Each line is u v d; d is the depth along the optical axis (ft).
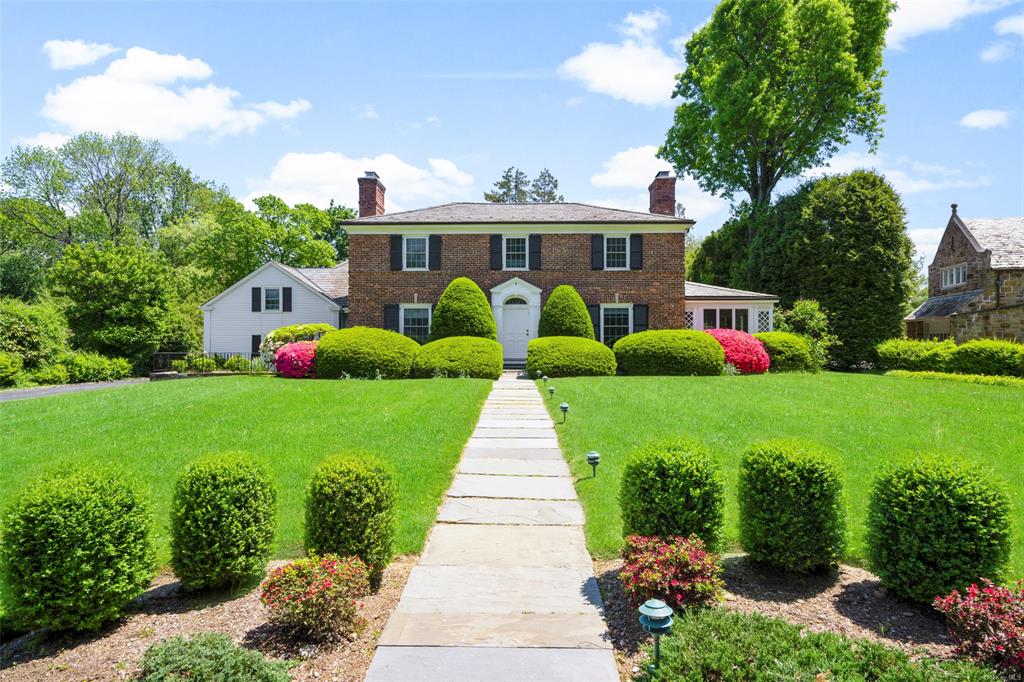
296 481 23.88
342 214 183.11
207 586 15.53
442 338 69.72
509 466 27.40
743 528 16.05
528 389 52.90
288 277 96.07
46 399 43.37
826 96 98.02
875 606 14.11
